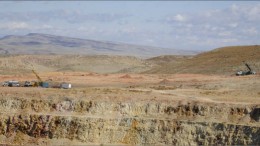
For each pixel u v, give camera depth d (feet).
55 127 324.39
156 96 345.92
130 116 325.01
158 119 315.58
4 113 341.82
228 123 299.17
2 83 461.78
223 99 339.77
